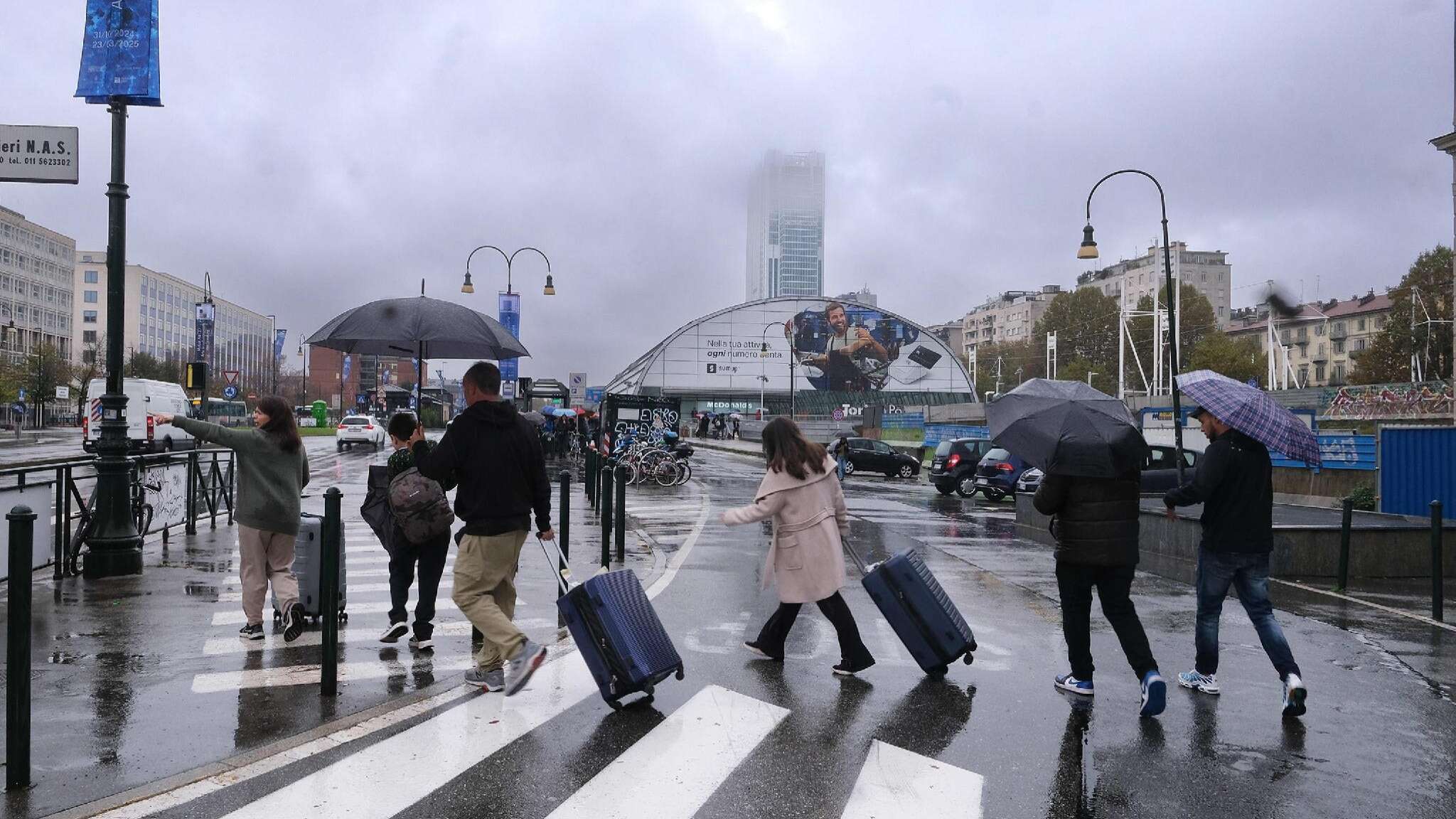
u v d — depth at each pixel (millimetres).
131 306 141500
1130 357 119438
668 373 93312
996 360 146875
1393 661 7238
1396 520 15344
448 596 9398
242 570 7281
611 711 5660
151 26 9625
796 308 94562
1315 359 126812
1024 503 15391
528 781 4531
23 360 82625
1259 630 5996
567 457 38781
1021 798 4453
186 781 4441
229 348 182875
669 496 22500
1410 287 83312
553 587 9820
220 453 24141
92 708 5566
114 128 9781
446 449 5676
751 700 5918
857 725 5461
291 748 4926
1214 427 6133
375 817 4094
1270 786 4652
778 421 6609
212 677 6266
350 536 14000
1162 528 11719
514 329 42125
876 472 34188
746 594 9586
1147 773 4805
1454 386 22469
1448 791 4645
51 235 126562
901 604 6426
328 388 139375
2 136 8977
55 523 10055
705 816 4176
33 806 4129
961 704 5910
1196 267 154250
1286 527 11398
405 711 5578
